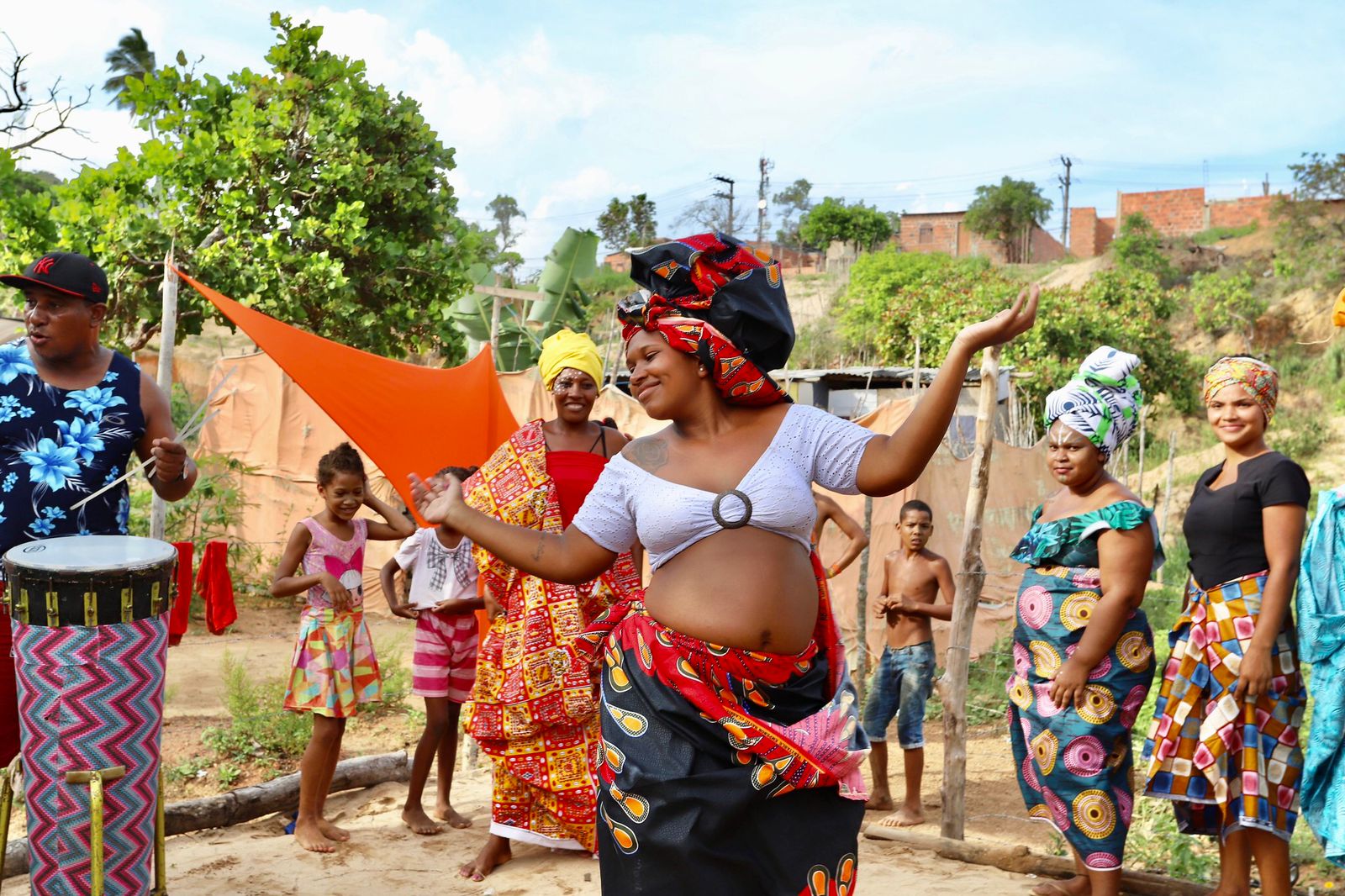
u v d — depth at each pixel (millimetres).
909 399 9734
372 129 14102
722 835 2854
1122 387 4539
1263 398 4480
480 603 5586
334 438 13141
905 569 6617
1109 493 4492
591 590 4926
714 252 2941
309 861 5066
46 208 12461
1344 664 4133
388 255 13891
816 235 59000
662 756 2916
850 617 9727
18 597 3477
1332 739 4156
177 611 4590
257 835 5547
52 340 3953
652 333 2977
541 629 4824
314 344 7324
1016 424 17781
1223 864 4461
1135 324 25703
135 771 3574
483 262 18781
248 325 7043
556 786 4832
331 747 5371
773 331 2961
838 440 2924
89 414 4008
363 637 5551
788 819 2869
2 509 3912
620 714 3020
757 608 2863
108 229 12219
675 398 2963
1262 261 41156
